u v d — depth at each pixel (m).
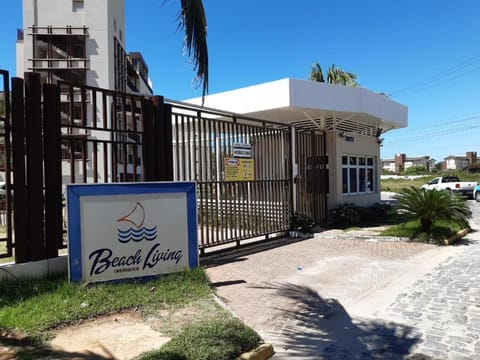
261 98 12.62
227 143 9.04
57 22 28.20
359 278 6.75
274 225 10.60
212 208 8.54
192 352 3.54
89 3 28.36
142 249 6.05
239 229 9.37
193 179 8.35
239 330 4.10
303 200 12.05
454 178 28.34
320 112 13.17
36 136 5.62
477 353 3.86
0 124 5.78
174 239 6.39
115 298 5.09
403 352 3.93
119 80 31.09
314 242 10.20
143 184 6.17
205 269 7.32
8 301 4.75
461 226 11.56
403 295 5.78
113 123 6.54
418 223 11.30
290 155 11.28
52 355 3.55
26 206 5.56
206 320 4.45
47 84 5.77
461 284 6.24
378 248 9.34
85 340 3.91
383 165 113.81
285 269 7.36
